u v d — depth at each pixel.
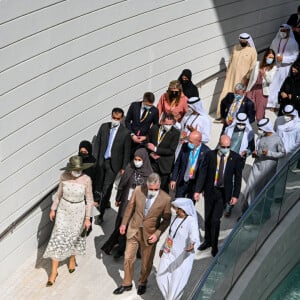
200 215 11.34
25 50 9.32
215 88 14.11
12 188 9.57
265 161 10.70
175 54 12.80
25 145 9.67
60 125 10.35
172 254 9.02
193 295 8.59
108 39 11.09
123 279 9.88
